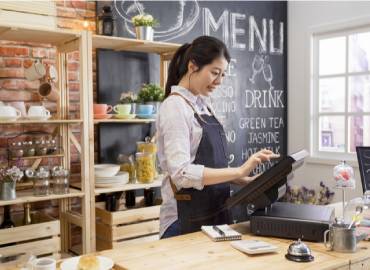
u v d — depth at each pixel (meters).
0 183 2.51
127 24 3.50
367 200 2.04
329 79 4.43
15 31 2.60
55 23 3.16
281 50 4.66
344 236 1.58
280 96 4.68
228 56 1.96
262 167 4.40
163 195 2.06
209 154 1.97
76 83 3.27
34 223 2.94
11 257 2.54
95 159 3.35
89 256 1.45
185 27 3.86
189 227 1.98
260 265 1.45
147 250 1.62
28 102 3.09
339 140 4.38
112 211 2.97
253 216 1.83
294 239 1.76
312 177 4.48
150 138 3.46
